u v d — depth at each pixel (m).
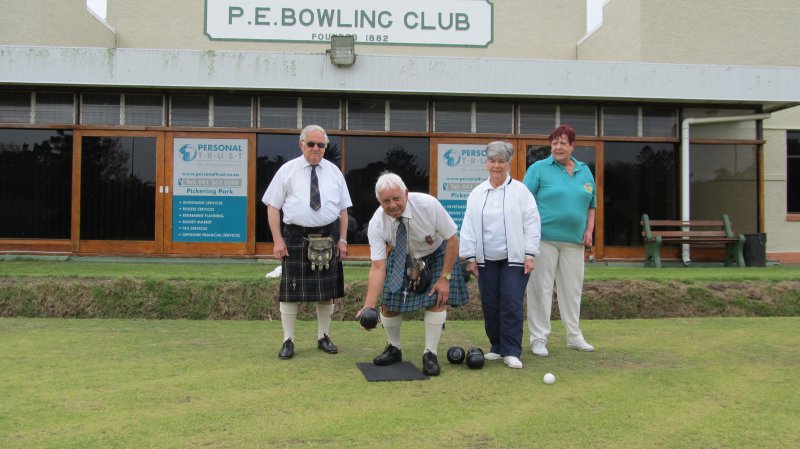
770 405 3.29
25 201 9.16
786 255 11.70
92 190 9.20
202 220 9.30
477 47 11.69
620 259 9.88
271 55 8.98
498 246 4.30
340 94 9.50
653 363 4.30
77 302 6.18
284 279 4.47
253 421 2.95
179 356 4.41
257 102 9.44
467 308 6.30
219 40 11.34
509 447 2.64
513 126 9.83
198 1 13.08
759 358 4.46
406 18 11.62
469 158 9.70
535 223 4.32
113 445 2.61
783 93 9.65
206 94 9.37
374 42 11.59
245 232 9.32
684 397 3.44
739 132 10.36
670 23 11.80
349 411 3.13
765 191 11.85
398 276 4.10
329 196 4.58
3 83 8.80
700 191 10.25
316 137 4.51
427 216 3.99
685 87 9.52
